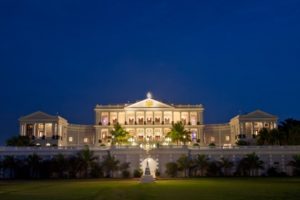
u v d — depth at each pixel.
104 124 179.38
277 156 109.81
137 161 108.75
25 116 164.88
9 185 77.06
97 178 103.38
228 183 77.81
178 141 142.25
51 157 109.94
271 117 164.38
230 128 178.50
